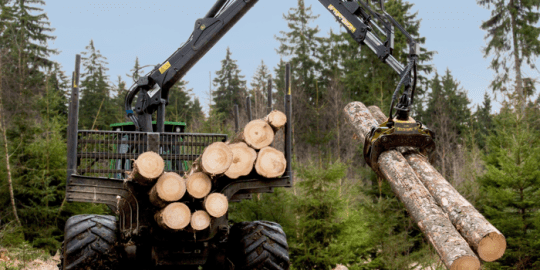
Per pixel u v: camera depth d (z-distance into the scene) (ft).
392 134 12.08
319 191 27.25
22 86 53.36
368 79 85.35
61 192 38.01
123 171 15.51
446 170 72.95
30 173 38.14
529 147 29.04
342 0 16.81
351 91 92.17
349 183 33.53
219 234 14.78
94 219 15.62
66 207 37.68
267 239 16.69
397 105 12.58
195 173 13.39
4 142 39.09
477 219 10.02
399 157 11.93
